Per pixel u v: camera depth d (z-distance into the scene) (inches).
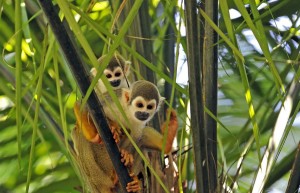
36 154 484.4
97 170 394.0
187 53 309.9
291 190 359.9
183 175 385.4
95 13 473.4
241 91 505.7
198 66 309.9
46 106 410.3
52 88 454.3
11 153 485.4
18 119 285.3
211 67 361.7
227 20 275.3
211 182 358.9
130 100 400.8
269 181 438.9
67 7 258.5
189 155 405.7
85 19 275.4
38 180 484.7
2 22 447.2
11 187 485.7
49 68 450.3
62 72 454.3
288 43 468.1
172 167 378.9
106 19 474.3
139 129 389.1
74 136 393.1
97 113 310.2
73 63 290.4
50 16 280.1
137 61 423.2
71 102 461.7
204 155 332.2
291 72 490.3
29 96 418.6
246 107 502.0
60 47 288.5
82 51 469.1
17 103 282.8
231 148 468.1
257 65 496.4
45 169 485.4
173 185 376.2
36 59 447.5
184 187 382.0
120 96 410.6
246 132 466.6
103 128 316.5
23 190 486.6
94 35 473.1
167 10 374.6
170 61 456.4
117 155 330.0
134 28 419.2
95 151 392.8
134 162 376.8
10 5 442.3
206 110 320.8
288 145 526.9
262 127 444.8
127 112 395.5
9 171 485.7
